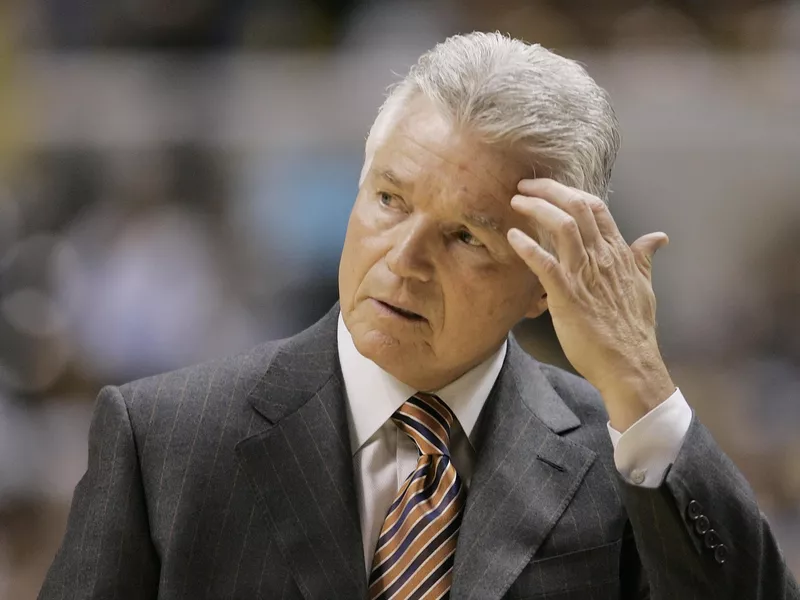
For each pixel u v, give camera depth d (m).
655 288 10.45
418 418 4.36
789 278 10.33
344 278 4.20
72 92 10.45
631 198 10.66
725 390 10.05
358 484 4.32
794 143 10.56
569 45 11.14
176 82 10.59
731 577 4.02
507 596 4.19
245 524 4.12
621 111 10.84
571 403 4.82
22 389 9.68
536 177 4.06
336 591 4.07
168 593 4.03
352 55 10.83
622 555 4.61
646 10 11.23
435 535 4.22
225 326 10.02
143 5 10.59
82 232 10.15
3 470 9.30
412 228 3.98
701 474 4.00
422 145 3.97
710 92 10.84
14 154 10.25
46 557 9.08
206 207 10.39
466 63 4.04
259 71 10.71
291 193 10.44
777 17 11.04
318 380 4.43
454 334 4.12
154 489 4.17
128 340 9.91
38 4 10.52
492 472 4.38
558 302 3.98
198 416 4.28
